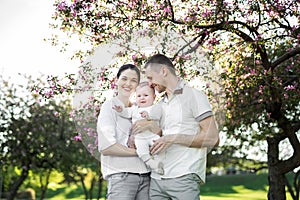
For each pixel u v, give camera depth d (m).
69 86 7.54
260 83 8.68
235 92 8.50
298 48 8.09
